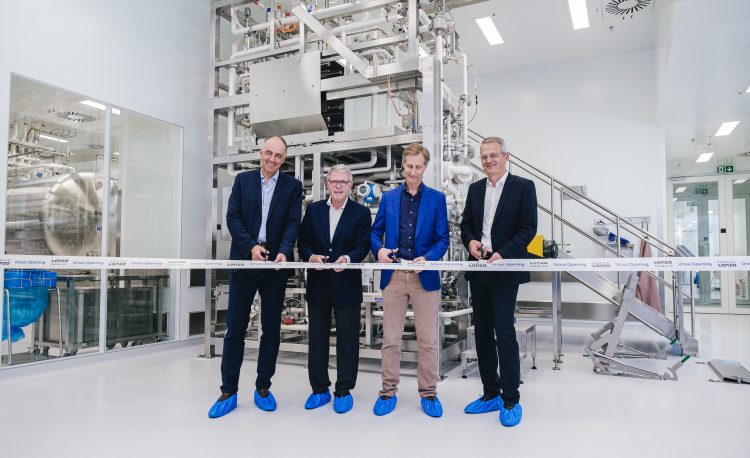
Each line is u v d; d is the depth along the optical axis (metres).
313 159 4.67
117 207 4.82
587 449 2.26
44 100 4.22
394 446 2.28
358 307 2.96
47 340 4.19
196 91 5.68
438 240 2.84
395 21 4.64
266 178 2.99
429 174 3.86
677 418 2.74
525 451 2.22
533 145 8.09
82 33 4.48
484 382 2.82
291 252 2.88
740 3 3.88
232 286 2.86
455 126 4.89
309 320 2.96
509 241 2.57
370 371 3.96
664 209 7.34
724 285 10.18
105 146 4.71
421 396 2.82
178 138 5.48
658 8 6.08
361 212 3.00
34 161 4.14
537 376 3.83
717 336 6.39
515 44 7.28
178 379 3.69
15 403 3.02
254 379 3.65
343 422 2.63
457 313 3.93
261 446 2.28
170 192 5.38
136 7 4.99
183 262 2.48
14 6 3.99
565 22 6.62
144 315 5.05
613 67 7.71
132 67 4.94
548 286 7.72
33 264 2.04
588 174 7.75
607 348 4.04
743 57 4.91
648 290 6.68
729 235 10.27
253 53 4.95
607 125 7.70
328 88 4.44
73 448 2.25
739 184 10.25
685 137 8.14
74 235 4.43
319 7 5.33
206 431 2.49
